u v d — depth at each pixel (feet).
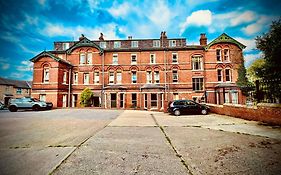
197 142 20.53
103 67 88.43
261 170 12.76
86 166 14.06
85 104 81.46
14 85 144.05
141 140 21.90
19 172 13.14
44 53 79.66
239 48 84.64
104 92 85.87
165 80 85.81
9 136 24.48
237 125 30.48
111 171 13.12
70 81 87.10
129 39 92.89
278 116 28.55
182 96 84.58
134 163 14.55
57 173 12.91
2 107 93.91
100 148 18.66
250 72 78.02
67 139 22.66
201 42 91.15
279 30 31.30
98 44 94.22
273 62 31.30
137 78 87.25
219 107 50.34
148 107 82.43
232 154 16.08
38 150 18.22
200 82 85.40
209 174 12.41
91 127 31.48
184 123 35.63
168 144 19.95
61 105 80.48
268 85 31.89
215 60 84.33
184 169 13.28
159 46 91.61
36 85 79.30
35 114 53.06
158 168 13.53
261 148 17.49
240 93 76.84
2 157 16.26
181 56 86.99
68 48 93.61
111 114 54.49
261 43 33.91
